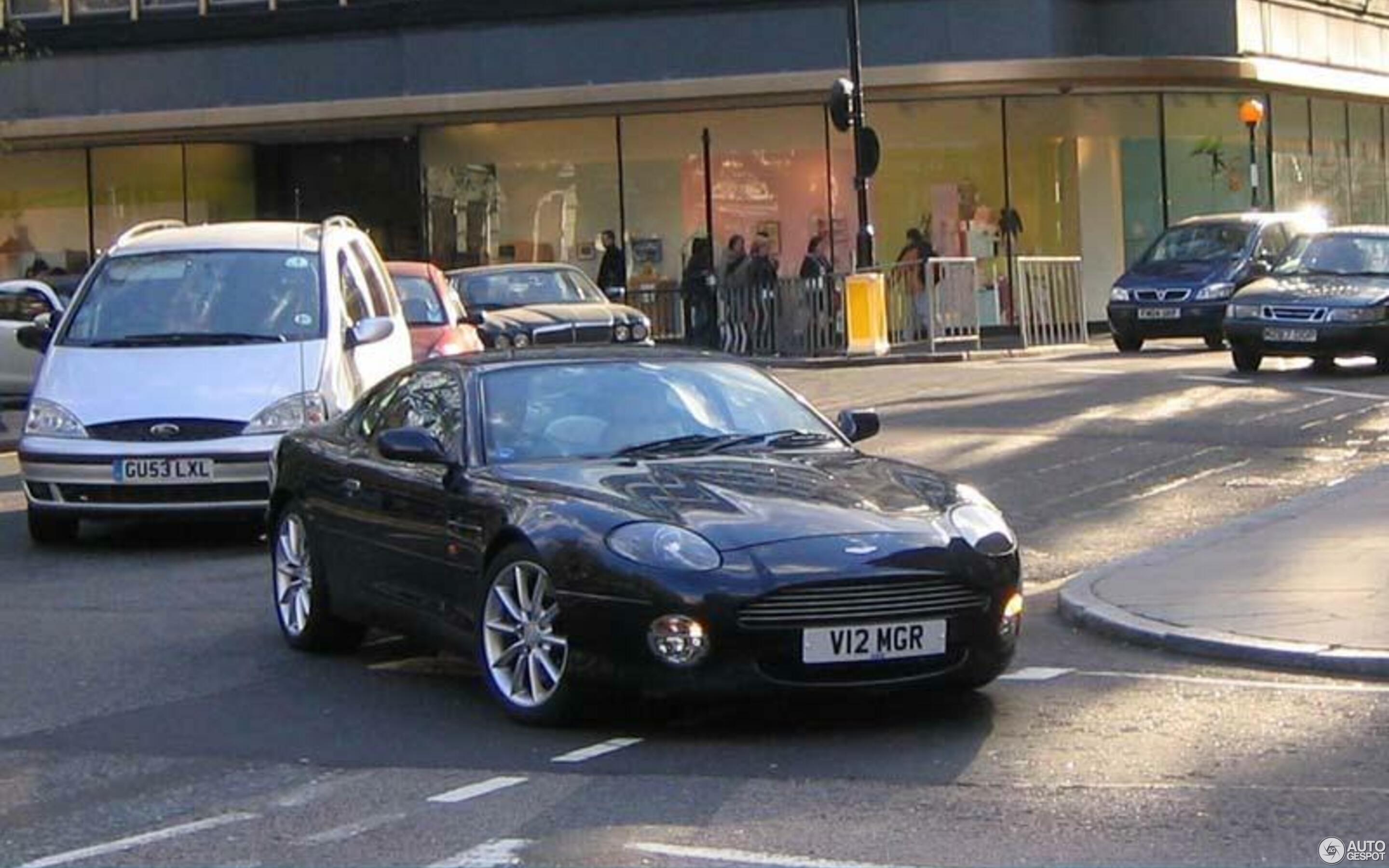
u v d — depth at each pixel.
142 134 37.88
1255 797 7.33
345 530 10.28
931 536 8.48
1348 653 9.48
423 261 37.28
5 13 37.34
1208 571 11.88
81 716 9.32
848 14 31.91
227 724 9.07
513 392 9.85
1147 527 14.34
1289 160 39.88
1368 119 43.28
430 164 38.28
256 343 14.62
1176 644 10.12
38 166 39.97
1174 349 30.53
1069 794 7.44
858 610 8.23
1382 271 24.77
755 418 10.04
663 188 36.88
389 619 9.99
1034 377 24.72
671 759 8.12
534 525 8.63
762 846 6.84
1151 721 8.63
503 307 26.91
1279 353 23.97
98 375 14.36
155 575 13.34
